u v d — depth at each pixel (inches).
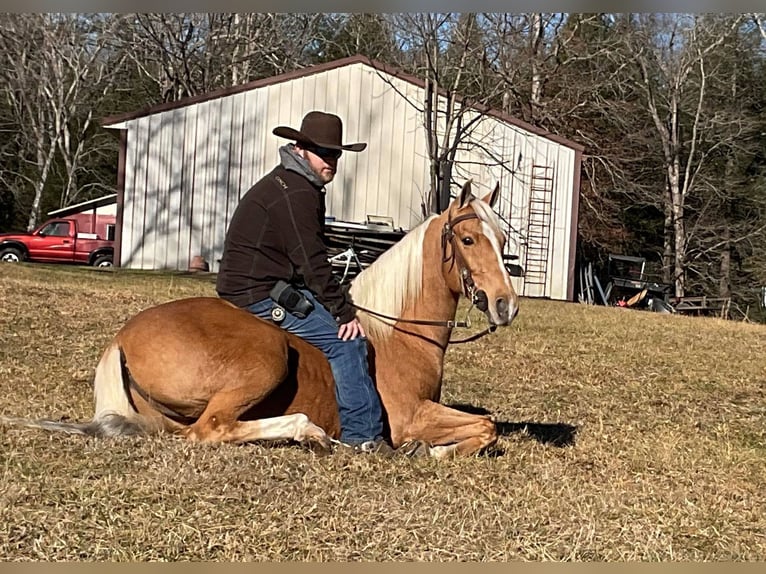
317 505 174.7
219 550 152.3
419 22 1023.0
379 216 1019.3
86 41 1635.1
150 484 177.6
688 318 762.8
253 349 202.2
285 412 210.2
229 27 1405.0
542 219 1034.7
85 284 609.0
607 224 1413.6
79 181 1815.9
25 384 281.9
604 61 1478.8
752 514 202.1
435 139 974.4
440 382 229.9
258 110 1000.9
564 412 314.5
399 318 225.3
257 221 211.8
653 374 413.4
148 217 994.1
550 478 214.1
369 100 1013.2
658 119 1457.9
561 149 1035.3
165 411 206.8
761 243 1473.9
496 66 1300.4
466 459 218.7
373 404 215.6
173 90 1391.5
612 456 248.5
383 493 186.4
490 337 495.8
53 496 168.1
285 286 213.0
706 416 327.9
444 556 158.2
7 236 1245.1
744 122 1475.1
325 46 1616.6
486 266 210.8
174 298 551.8
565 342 501.0
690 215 1521.9
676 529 185.6
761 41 1512.1
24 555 145.0
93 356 342.3
